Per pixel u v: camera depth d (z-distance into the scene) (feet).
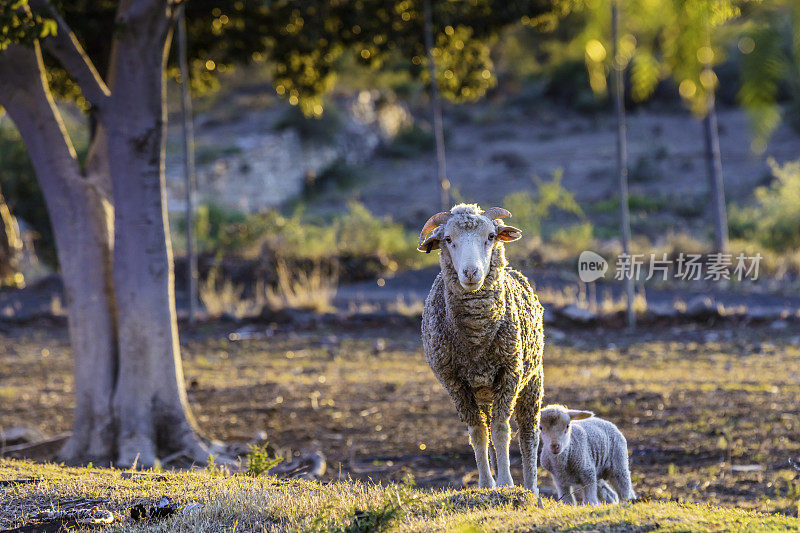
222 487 25.93
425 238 26.13
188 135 82.07
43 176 42.47
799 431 40.86
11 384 60.85
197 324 81.82
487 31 73.72
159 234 41.68
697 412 45.57
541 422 27.76
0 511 23.56
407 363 64.90
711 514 20.06
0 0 35.55
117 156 40.86
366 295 93.40
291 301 86.43
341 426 46.39
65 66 40.22
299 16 71.87
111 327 42.16
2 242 103.60
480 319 25.07
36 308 89.86
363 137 193.16
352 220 115.65
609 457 29.81
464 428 44.91
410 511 21.97
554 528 18.53
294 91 78.54
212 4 69.26
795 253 99.86
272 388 56.44
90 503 24.43
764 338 69.77
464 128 208.95
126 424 40.83
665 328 75.36
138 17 39.40
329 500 23.02
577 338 72.69
